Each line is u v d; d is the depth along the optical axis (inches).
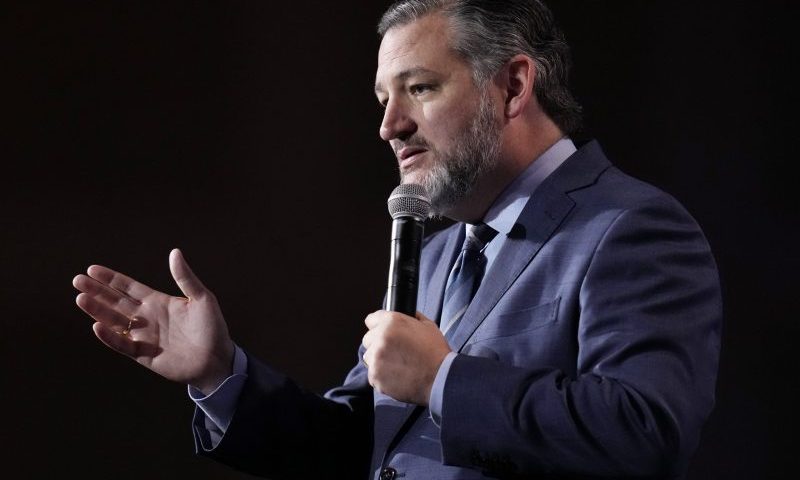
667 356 213.8
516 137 266.5
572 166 260.1
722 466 474.0
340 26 524.1
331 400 290.2
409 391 215.6
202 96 511.8
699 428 213.5
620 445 201.5
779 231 486.0
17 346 484.1
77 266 492.7
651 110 505.0
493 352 234.8
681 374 212.1
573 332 229.8
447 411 211.6
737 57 499.2
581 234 239.9
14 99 498.6
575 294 231.1
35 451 478.9
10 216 491.5
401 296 229.1
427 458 234.2
